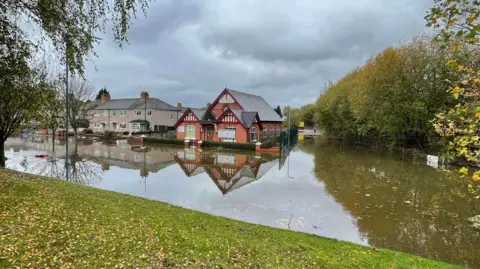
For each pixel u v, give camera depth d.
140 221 6.91
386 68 27.59
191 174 17.61
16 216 5.82
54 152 26.30
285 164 22.80
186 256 5.17
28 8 7.58
